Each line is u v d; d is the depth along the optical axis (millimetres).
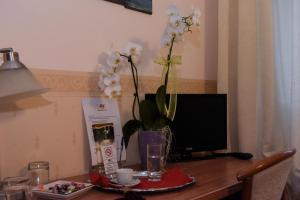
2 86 1021
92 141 1526
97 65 1612
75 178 1448
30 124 1368
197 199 1167
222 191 1292
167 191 1232
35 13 1376
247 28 2094
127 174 1271
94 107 1580
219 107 2039
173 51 2047
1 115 1283
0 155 1279
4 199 1061
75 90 1524
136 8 1798
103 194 1228
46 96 1419
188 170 1639
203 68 2277
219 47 2191
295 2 1987
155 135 1607
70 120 1505
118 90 1570
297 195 1944
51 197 1151
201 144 1957
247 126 2084
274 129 2078
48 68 1423
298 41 1969
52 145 1440
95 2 1599
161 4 1964
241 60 2105
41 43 1397
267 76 2051
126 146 1697
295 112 1958
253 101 2080
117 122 1657
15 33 1314
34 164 1311
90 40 1581
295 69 1973
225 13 2182
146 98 1778
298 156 1929
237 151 2205
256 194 1318
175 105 1764
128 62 1745
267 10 2049
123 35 1738
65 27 1480
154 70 1921
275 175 1344
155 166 1443
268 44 2047
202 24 2260
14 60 1093
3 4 1280
